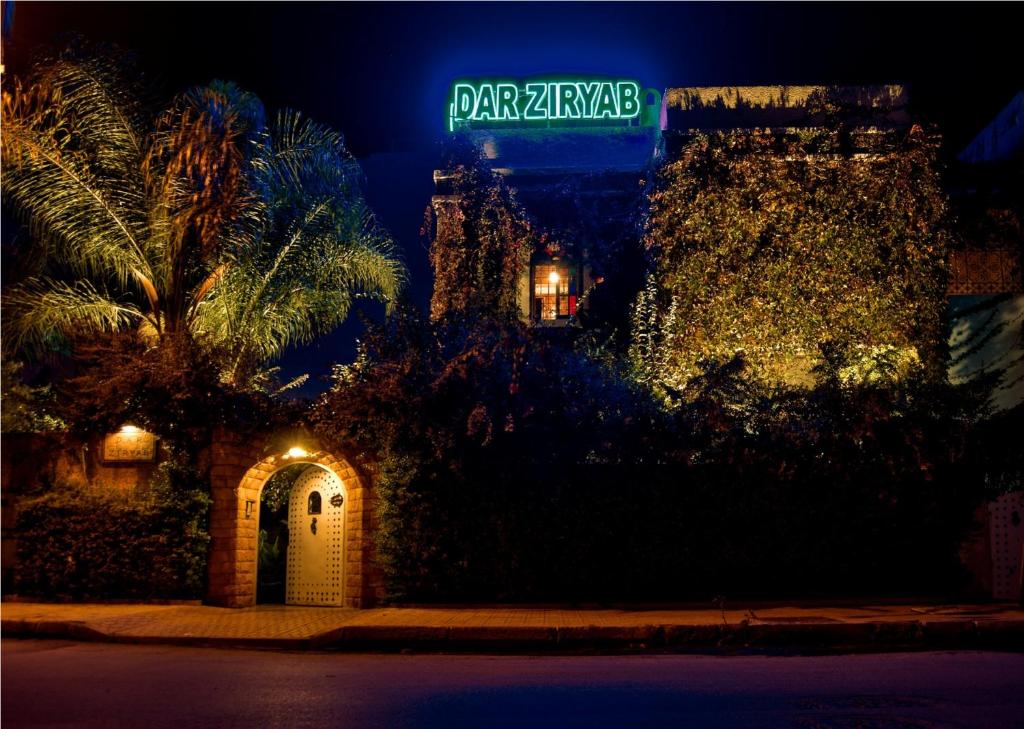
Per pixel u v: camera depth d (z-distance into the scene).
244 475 15.75
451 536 14.90
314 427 15.35
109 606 15.39
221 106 17.73
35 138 17.30
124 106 17.98
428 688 8.69
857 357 16.72
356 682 9.11
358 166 19.94
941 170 18.11
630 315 18.83
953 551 14.54
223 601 15.45
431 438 14.58
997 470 14.45
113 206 17.80
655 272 18.45
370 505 15.41
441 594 14.91
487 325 15.24
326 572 15.80
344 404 14.81
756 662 10.20
